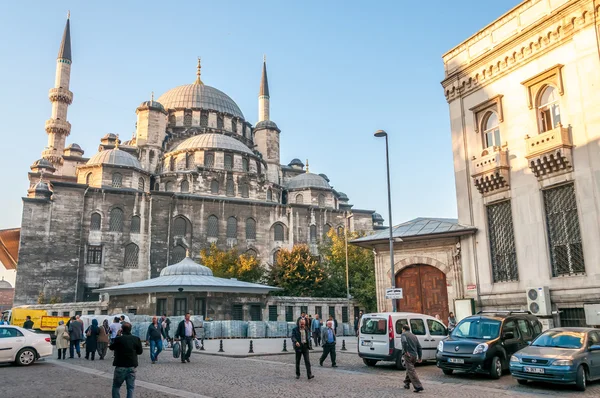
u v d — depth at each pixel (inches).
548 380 529.3
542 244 883.4
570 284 829.2
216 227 2881.4
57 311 1958.7
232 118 3695.9
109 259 2596.0
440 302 1064.2
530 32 931.3
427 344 750.5
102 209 2642.7
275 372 679.7
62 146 3523.6
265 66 3973.9
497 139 1011.9
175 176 2970.0
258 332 1594.5
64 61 3555.6
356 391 516.4
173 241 2748.5
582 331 585.0
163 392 504.7
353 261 2450.8
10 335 769.6
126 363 404.5
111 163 2837.1
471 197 1046.4
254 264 2529.5
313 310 2130.9
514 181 948.6
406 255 1123.3
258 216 3002.0
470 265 1023.6
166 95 3718.0
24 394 492.1
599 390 527.5
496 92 1007.0
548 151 860.6
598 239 792.9
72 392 505.0
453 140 1104.8
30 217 2502.5
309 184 3430.1
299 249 2532.0
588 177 816.3
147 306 1784.0
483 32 1048.2
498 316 677.9
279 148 3641.7
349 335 1835.6
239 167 3139.8
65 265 2504.9
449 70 1131.3
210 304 1803.6
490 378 615.2
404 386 540.4
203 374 655.8
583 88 834.8
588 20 832.9
